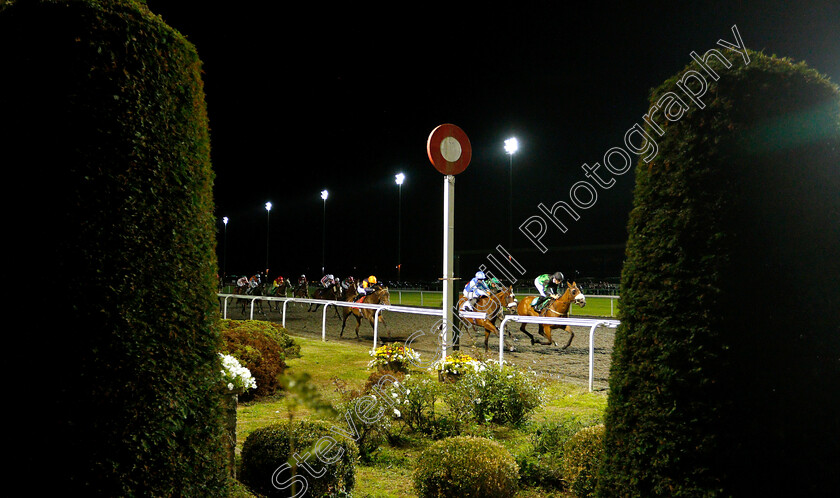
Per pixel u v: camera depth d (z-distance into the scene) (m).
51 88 1.90
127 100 2.00
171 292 2.06
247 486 2.95
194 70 2.31
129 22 2.05
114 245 1.92
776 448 1.71
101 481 1.82
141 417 1.92
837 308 1.78
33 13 1.94
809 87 1.96
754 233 1.83
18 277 1.80
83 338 1.83
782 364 1.75
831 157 1.90
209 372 2.21
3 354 1.76
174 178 2.12
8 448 1.74
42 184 1.85
